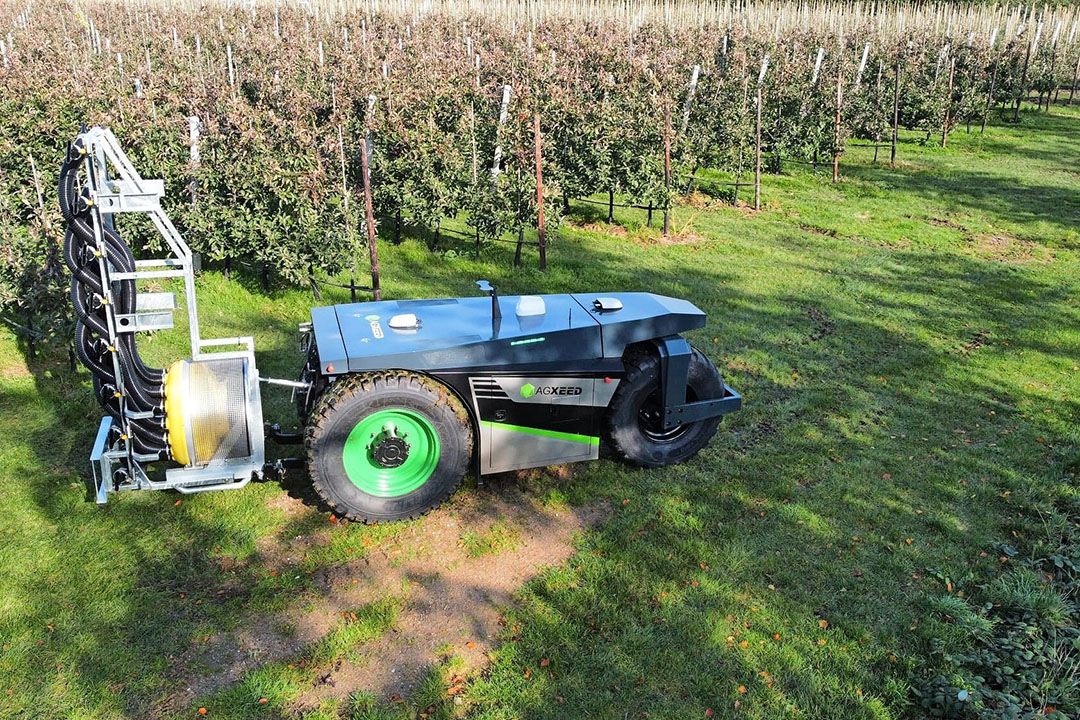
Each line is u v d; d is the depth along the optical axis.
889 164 19.08
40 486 5.98
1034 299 10.89
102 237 5.11
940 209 15.53
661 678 4.48
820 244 13.34
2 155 10.00
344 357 5.39
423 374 5.57
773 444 6.98
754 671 4.54
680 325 6.24
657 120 14.72
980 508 6.12
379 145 11.96
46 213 8.15
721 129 16.02
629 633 4.76
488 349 5.66
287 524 5.71
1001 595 5.16
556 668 4.50
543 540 5.63
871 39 23.72
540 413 5.93
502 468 5.98
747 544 5.59
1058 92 28.81
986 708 4.31
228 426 5.46
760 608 5.01
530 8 28.02
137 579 5.10
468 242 12.40
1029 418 7.57
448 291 10.57
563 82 17.23
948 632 4.82
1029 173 18.30
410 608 4.96
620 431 6.30
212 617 4.84
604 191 13.61
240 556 5.36
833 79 19.59
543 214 11.40
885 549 5.62
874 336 9.49
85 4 26.12
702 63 20.06
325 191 9.90
